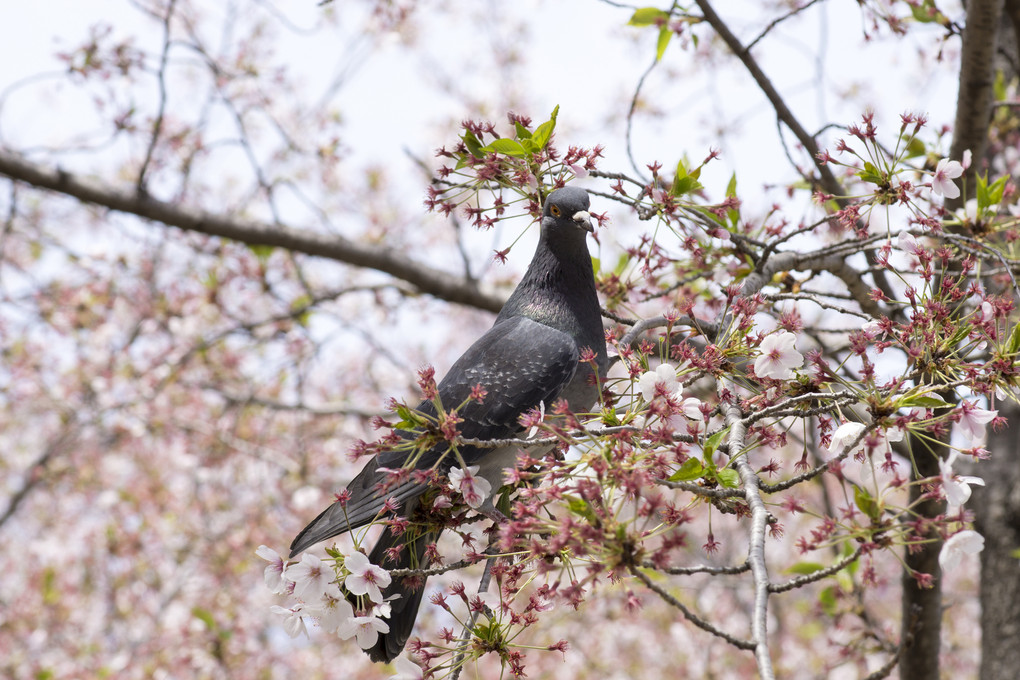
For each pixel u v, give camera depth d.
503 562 5.47
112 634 19.59
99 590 19.83
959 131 9.09
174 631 17.69
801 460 5.59
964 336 5.56
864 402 5.27
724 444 5.60
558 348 7.28
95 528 20.09
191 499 20.17
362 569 5.26
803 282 8.70
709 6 9.43
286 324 17.91
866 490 4.85
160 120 14.10
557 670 18.89
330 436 20.53
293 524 19.72
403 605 6.86
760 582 4.43
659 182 7.53
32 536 22.75
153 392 18.22
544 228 7.34
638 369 5.55
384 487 5.34
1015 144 12.21
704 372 5.93
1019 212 8.93
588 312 7.57
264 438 19.33
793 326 5.90
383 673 19.23
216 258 18.62
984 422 5.12
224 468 20.23
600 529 4.55
